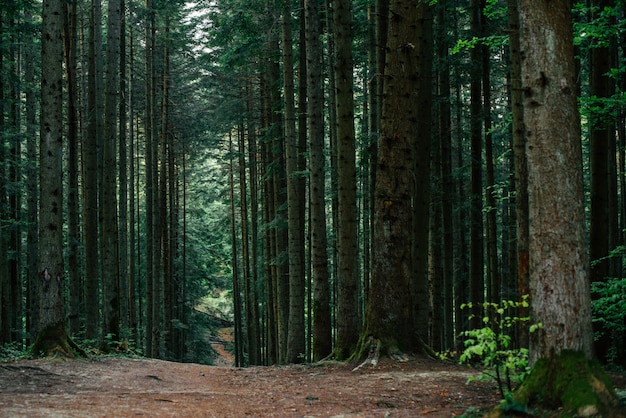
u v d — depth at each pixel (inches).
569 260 226.8
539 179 233.5
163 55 1123.9
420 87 526.9
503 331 704.4
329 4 729.0
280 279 806.5
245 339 1674.5
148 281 996.6
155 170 1024.2
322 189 565.3
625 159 714.8
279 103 808.9
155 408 285.9
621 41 488.7
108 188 694.5
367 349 432.8
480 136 641.0
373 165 622.8
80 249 1040.8
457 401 298.5
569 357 221.1
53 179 474.9
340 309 483.8
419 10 434.9
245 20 745.6
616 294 384.2
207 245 1697.8
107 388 357.7
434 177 649.6
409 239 441.4
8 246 858.1
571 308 225.0
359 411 283.4
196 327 1551.4
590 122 436.8
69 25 745.6
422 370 396.2
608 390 211.8
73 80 723.4
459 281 846.5
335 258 1030.4
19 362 430.3
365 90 877.8
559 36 235.0
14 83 730.8
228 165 1353.3
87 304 666.2
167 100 1107.3
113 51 695.1
